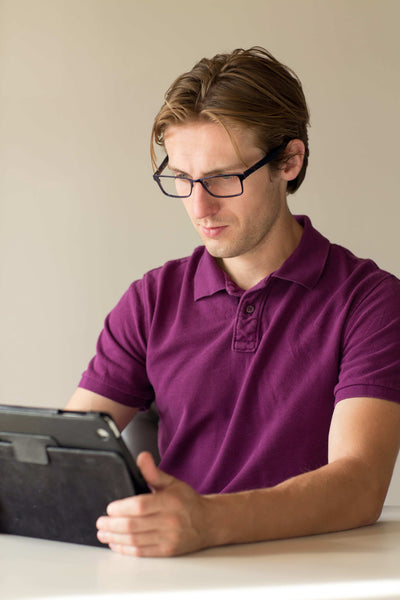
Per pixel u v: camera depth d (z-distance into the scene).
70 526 1.12
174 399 1.61
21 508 1.15
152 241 3.16
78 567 1.00
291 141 1.56
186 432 1.59
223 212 1.48
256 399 1.54
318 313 1.54
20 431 1.07
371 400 1.38
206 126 1.45
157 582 0.94
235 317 1.59
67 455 1.06
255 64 1.52
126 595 0.89
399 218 2.96
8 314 3.28
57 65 3.23
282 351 1.54
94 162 3.20
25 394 3.27
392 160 2.96
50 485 1.10
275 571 0.98
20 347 3.27
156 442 1.75
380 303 1.50
